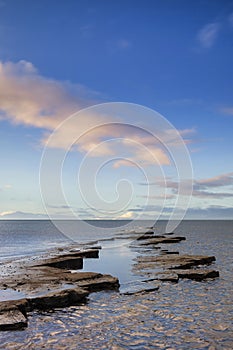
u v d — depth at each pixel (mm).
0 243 70000
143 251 50875
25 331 15656
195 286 24938
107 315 18094
